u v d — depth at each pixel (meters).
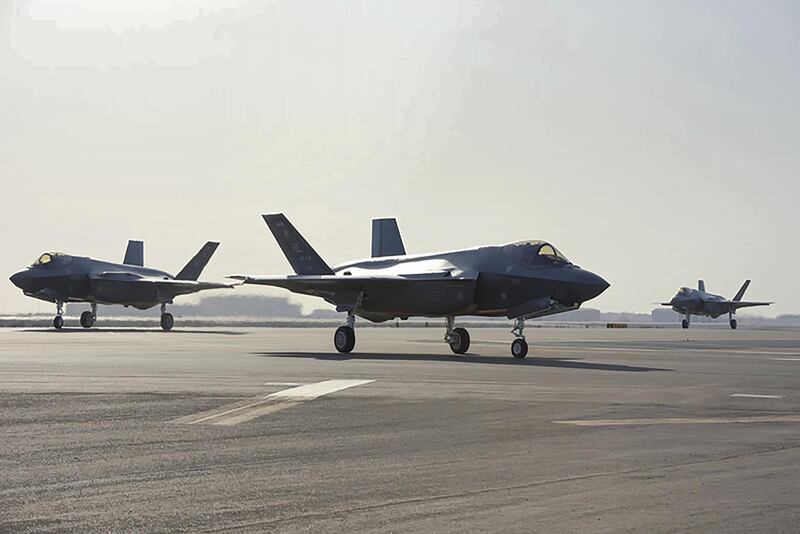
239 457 13.93
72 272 88.00
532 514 10.20
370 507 10.54
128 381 26.58
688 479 12.27
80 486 11.68
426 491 11.45
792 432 17.05
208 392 23.50
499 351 49.81
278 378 27.92
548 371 32.62
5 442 15.27
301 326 130.25
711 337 89.44
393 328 127.56
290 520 9.91
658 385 27.41
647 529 9.55
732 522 9.85
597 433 16.75
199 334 76.88
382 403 21.39
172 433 16.42
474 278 44.19
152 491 11.40
